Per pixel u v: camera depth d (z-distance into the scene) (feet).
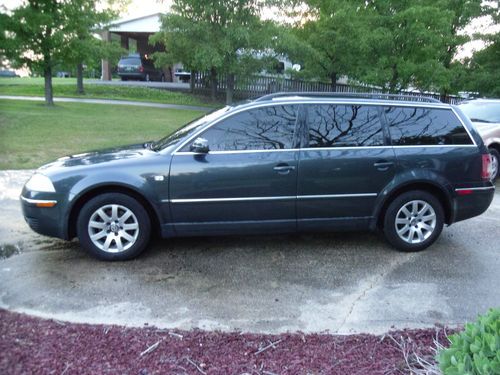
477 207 16.85
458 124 16.76
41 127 43.62
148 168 14.97
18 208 20.94
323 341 10.62
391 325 11.59
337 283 14.08
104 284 13.65
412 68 52.65
